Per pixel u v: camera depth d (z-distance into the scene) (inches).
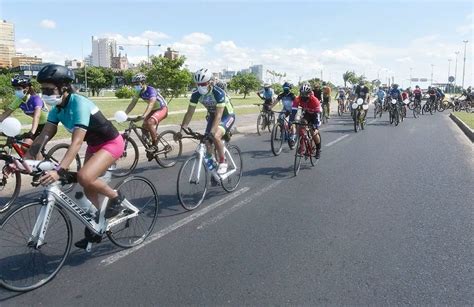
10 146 218.4
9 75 793.6
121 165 316.2
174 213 203.6
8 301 121.3
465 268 144.6
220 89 222.7
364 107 595.8
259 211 208.7
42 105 235.1
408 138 511.8
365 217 199.8
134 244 164.1
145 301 121.6
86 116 133.0
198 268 143.6
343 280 135.3
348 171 306.8
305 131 304.7
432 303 121.6
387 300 122.9
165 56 1042.7
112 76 3698.3
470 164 339.3
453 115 919.7
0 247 133.2
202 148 215.6
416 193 244.7
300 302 121.5
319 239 171.0
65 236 141.2
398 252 157.9
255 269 142.9
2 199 222.7
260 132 564.4
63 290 128.0
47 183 125.2
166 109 314.7
